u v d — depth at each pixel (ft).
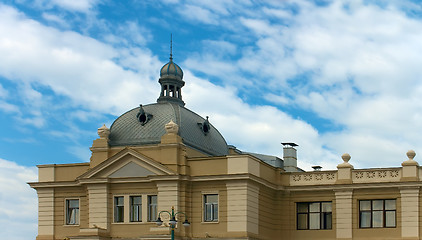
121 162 218.18
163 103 234.17
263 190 220.43
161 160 214.28
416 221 212.64
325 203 225.15
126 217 216.13
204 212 212.23
